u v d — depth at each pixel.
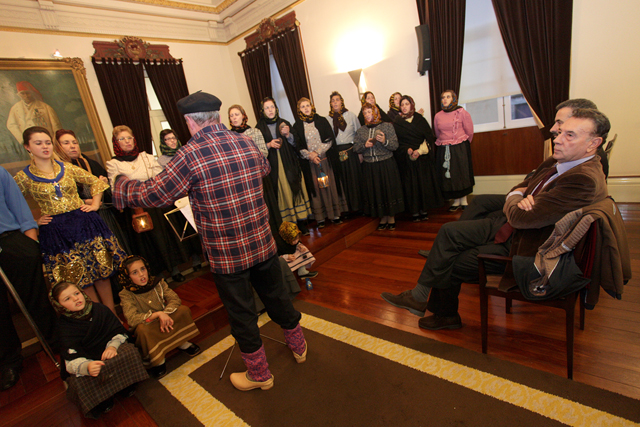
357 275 2.91
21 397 1.96
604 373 1.53
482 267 1.67
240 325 1.58
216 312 2.44
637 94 3.02
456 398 1.51
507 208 1.64
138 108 4.74
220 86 5.79
